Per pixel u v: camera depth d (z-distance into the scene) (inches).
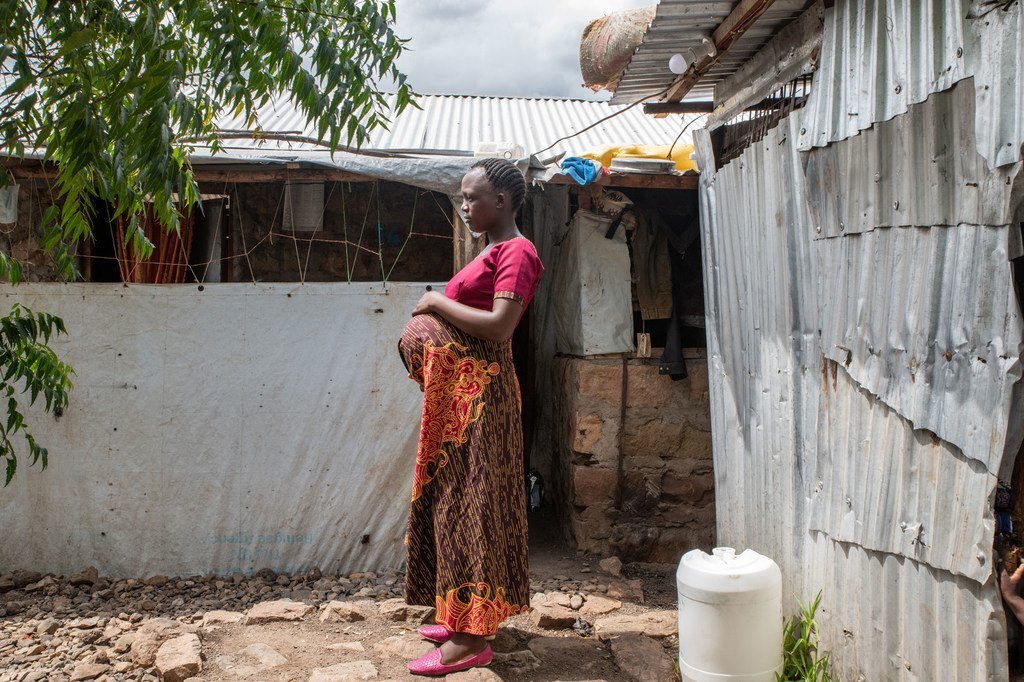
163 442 180.4
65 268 142.1
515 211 122.9
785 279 130.9
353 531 182.2
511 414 120.8
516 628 146.9
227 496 181.2
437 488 117.6
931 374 94.7
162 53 93.5
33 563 179.6
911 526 98.7
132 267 196.7
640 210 191.9
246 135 187.8
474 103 311.3
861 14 110.1
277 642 139.3
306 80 102.6
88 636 142.3
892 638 103.5
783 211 131.3
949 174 91.7
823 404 120.3
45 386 137.4
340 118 106.8
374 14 108.3
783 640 126.6
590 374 188.5
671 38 153.0
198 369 180.7
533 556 189.3
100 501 180.1
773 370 136.4
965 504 89.4
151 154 94.4
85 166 100.4
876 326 105.7
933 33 94.0
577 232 190.7
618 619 147.9
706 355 183.6
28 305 179.2
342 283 182.5
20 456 178.7
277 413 181.6
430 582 123.9
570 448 195.6
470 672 124.1
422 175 177.0
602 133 268.8
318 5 108.0
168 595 170.4
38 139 96.4
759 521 143.6
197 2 95.0
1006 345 83.1
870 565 107.9
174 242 198.8
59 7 94.2
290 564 181.8
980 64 85.7
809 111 122.6
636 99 190.7
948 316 91.7
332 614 150.3
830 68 118.3
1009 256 83.4
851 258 111.8
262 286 181.6
